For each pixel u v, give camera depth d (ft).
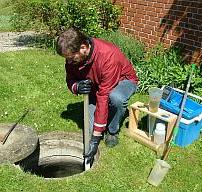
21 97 8.95
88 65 6.16
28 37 15.44
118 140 7.09
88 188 5.86
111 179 6.09
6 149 6.31
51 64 11.38
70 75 6.53
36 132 6.96
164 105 7.27
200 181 6.16
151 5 10.98
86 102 6.20
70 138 7.20
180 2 10.05
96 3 12.31
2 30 17.08
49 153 7.29
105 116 6.19
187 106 7.50
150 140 7.02
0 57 12.14
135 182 6.07
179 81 9.15
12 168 6.14
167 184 6.06
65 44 5.50
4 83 9.79
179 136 7.07
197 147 7.11
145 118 7.90
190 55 10.07
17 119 7.89
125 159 6.61
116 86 6.61
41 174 7.38
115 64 6.12
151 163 6.54
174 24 10.38
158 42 11.02
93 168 6.31
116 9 12.19
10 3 15.56
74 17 12.34
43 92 9.28
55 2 12.51
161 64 9.89
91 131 6.73
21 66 11.19
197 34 9.76
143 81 9.46
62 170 7.46
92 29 12.04
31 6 12.78
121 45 10.96
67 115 8.09
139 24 11.61
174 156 6.77
